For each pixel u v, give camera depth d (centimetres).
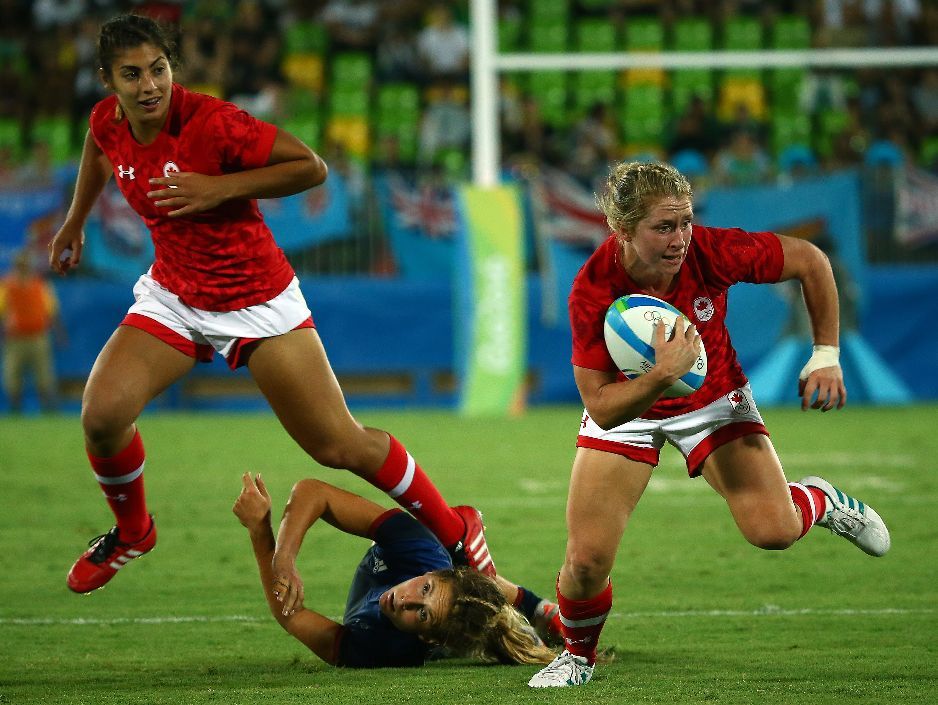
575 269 5384
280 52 7075
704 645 1734
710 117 6219
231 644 1778
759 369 5297
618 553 2425
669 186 1384
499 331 5122
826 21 7000
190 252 1595
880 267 5428
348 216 5447
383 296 5412
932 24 6756
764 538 1522
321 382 1636
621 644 1747
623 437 1516
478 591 1609
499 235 5116
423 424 4788
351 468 1683
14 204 5291
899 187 5491
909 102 6750
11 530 2712
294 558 1623
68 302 5381
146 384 1603
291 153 1555
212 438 4397
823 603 1994
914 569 2252
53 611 1981
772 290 5275
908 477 3353
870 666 1605
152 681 1566
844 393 1527
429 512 1719
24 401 5491
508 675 1583
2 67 6956
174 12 7125
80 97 6819
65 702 1457
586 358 1466
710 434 1551
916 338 5412
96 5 7181
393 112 6856
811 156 5984
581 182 5366
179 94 1551
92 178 1752
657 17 7144
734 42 7019
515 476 3450
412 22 7225
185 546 2527
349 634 1638
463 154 6506
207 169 1561
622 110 6838
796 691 1480
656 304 1437
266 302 1617
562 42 7050
